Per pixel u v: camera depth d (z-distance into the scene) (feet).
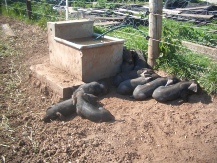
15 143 10.78
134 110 12.25
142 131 10.95
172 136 10.67
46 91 14.25
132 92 13.51
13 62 18.12
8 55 19.20
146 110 12.17
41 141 10.80
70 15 26.40
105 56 14.28
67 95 13.25
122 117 11.81
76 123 11.67
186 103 12.37
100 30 21.30
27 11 27.86
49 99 13.92
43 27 25.07
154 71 14.84
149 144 10.33
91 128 11.28
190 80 13.15
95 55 13.92
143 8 31.27
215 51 15.57
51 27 15.11
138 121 11.50
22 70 16.96
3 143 10.78
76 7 31.17
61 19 24.99
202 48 16.07
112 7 32.53
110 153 9.95
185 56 15.03
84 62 13.65
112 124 11.38
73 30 15.60
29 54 19.34
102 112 11.59
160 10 14.39
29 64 17.65
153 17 14.43
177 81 13.37
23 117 12.46
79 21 15.76
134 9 31.09
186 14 28.04
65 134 11.04
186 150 9.99
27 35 23.52
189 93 12.61
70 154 10.05
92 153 9.99
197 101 12.39
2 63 17.98
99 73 14.37
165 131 10.90
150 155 9.85
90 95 12.44
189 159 9.62
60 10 29.01
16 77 16.17
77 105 12.09
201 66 14.21
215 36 19.99
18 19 28.91
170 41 15.01
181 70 14.15
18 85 15.28
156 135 10.75
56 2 34.53
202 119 11.36
